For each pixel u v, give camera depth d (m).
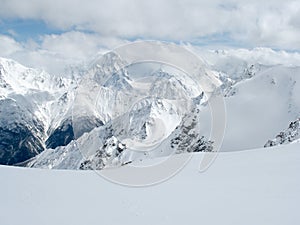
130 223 5.98
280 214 5.76
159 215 6.34
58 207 7.13
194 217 6.05
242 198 7.05
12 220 6.25
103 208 6.99
